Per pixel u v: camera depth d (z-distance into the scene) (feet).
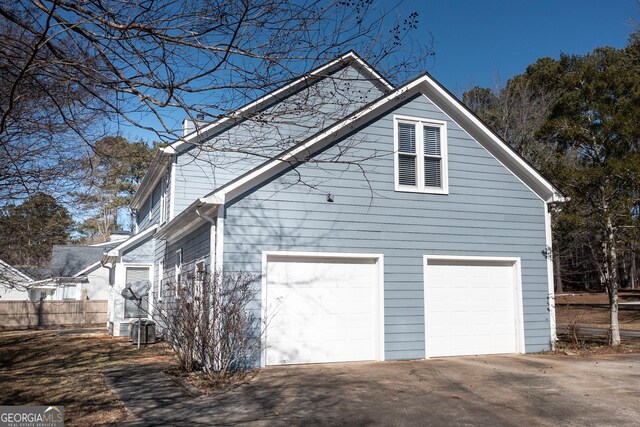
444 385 29.94
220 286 33.24
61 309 82.12
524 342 42.42
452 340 40.57
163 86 15.51
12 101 14.89
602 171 45.24
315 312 37.17
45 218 42.37
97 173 31.63
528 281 43.37
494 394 27.84
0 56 16.80
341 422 22.84
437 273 40.88
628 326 75.15
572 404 25.81
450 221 41.47
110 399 27.35
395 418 23.44
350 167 39.04
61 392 29.12
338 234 38.11
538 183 44.24
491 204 42.96
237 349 33.58
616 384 30.30
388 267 39.19
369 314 38.68
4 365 39.86
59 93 21.24
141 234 63.10
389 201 39.86
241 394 27.99
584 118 48.11
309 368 34.99
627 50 89.45
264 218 36.29
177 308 34.86
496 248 42.65
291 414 24.11
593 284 147.13
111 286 69.72
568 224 47.70
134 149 51.70
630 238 46.26
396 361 38.06
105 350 47.47
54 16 14.48
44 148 28.96
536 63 98.58
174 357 39.99
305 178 37.73
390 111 40.93
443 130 42.39
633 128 44.55
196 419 23.44
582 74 48.98
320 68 18.84
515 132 95.04
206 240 38.27
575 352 42.68
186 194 50.26
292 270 36.99
